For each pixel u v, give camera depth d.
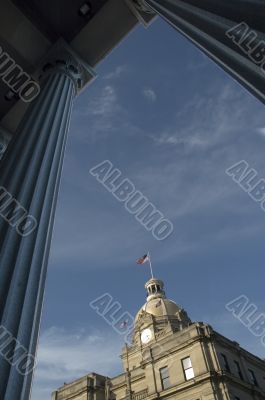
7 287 3.43
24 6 7.64
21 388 3.00
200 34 4.27
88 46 8.02
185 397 33.34
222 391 31.89
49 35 7.94
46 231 4.33
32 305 3.56
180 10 4.98
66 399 45.00
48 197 4.66
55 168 5.14
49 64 7.43
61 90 6.70
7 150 5.20
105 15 7.84
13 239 3.88
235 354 36.78
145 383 40.56
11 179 4.46
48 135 5.43
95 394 43.94
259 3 3.16
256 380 36.53
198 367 33.94
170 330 48.81
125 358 50.44
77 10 7.83
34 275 3.77
